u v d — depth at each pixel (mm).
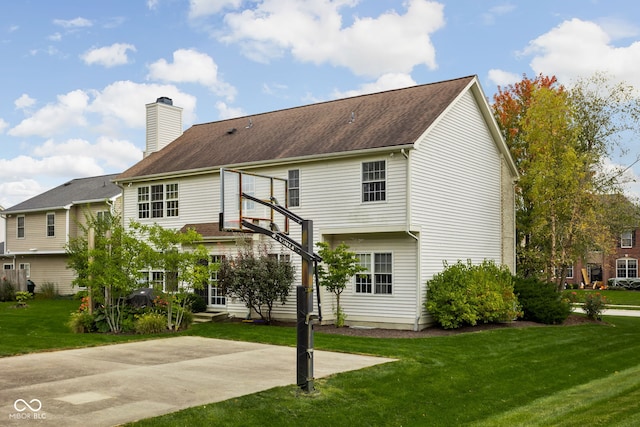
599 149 28531
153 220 26562
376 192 20094
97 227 19281
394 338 17297
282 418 9508
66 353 14641
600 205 27984
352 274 19266
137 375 11898
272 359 13945
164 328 19047
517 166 29781
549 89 27781
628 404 11109
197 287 19484
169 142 31156
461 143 22875
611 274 53969
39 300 33875
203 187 24906
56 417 8734
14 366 12742
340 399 10680
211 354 14672
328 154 20719
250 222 12531
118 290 19188
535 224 27344
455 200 22234
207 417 9062
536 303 22312
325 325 20516
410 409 10766
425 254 20062
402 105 22812
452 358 14688
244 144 25359
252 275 20453
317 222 21375
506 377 13586
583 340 18797
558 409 11102
